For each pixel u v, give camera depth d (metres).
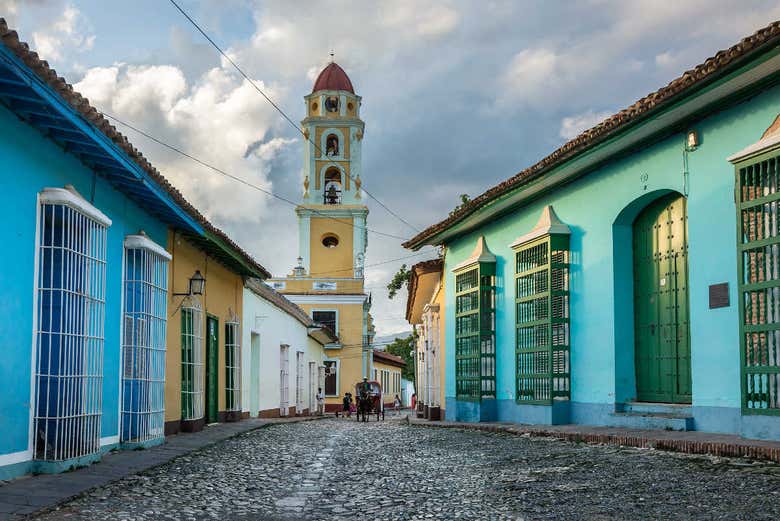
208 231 14.79
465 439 13.34
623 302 12.67
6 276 7.69
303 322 32.06
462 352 18.72
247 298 21.53
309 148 50.03
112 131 9.15
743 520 5.37
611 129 11.20
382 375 60.16
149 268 11.86
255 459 10.82
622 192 12.40
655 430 10.98
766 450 7.71
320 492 7.77
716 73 9.03
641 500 6.29
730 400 9.72
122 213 11.24
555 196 14.62
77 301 8.98
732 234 9.80
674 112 10.29
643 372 12.41
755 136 9.47
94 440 9.40
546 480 7.70
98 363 9.55
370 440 14.41
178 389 14.57
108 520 6.08
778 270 8.87
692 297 10.48
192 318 15.45
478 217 17.30
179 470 9.32
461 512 6.34
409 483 8.11
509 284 16.62
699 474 7.24
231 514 6.57
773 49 8.29
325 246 50.25
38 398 8.32
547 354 14.45
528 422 15.16
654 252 12.23
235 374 19.55
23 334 8.01
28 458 8.12
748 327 9.26
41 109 7.91
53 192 8.44
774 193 8.92
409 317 31.28
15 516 6.02
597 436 10.59
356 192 50.16
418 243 21.09
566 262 14.12
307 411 34.03
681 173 10.85
